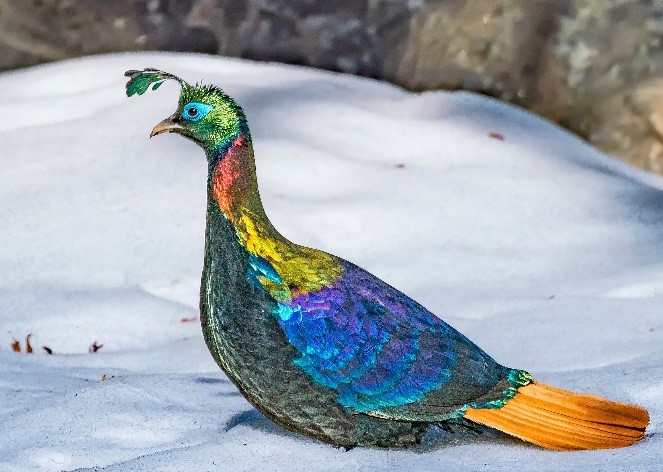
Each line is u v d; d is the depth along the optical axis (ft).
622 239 40.52
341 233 40.78
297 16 55.57
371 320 22.58
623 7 53.52
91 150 45.16
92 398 26.53
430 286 37.63
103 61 53.11
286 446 23.17
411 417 22.47
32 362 31.55
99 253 38.75
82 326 34.68
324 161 45.11
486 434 23.30
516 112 51.39
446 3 54.70
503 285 37.35
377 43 55.42
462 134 48.16
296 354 22.34
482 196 43.45
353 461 22.36
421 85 55.11
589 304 33.76
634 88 53.26
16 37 54.85
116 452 23.89
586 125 53.98
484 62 54.60
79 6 54.90
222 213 22.84
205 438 24.48
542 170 45.80
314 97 50.60
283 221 40.86
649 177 48.34
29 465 23.34
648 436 22.56
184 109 23.08
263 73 53.26
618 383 25.72
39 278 37.47
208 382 28.37
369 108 50.26
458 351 22.67
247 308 22.38
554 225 41.68
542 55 54.29
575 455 21.72
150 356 32.24
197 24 55.67
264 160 44.68
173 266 38.22
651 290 34.86
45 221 40.50
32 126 47.42
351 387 22.40
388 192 43.42
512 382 22.47
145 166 43.86
